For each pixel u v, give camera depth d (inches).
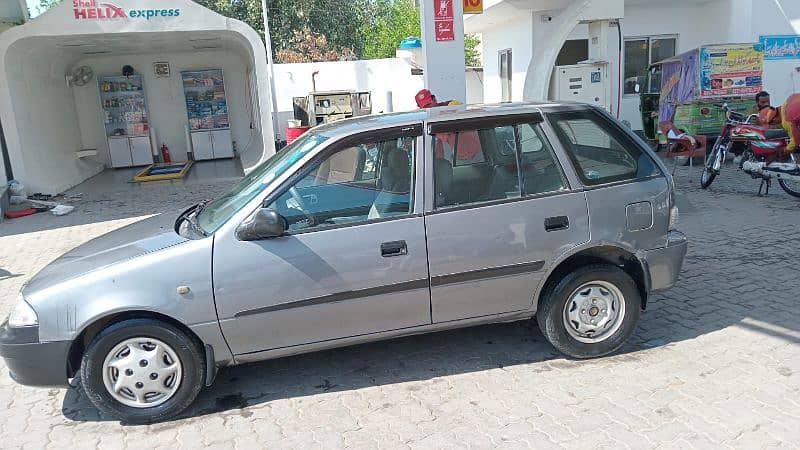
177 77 630.5
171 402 140.1
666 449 120.3
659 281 161.2
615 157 158.6
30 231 358.3
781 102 550.9
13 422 146.3
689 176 423.5
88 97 613.9
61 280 137.1
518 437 127.3
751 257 236.4
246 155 598.2
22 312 135.3
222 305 136.3
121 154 621.3
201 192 457.4
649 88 572.4
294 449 128.2
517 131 152.3
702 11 591.8
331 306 141.5
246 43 493.0
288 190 142.7
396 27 1491.1
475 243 145.7
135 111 619.8
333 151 145.6
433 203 145.4
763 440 121.5
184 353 137.8
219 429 137.6
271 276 137.3
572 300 155.3
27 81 479.8
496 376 154.2
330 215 142.9
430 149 147.1
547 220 149.3
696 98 478.9
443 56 366.9
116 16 445.1
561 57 594.2
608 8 429.1
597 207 152.1
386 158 146.9
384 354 170.6
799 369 148.8
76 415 148.1
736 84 476.4
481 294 149.6
